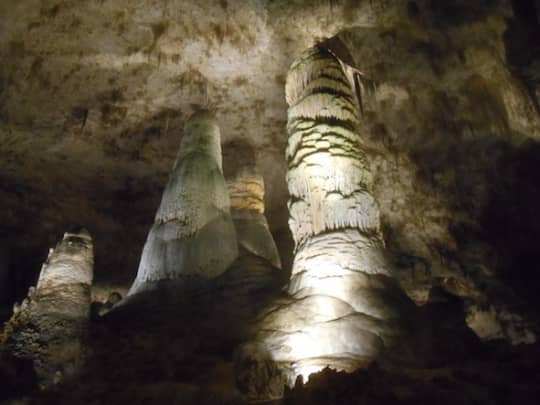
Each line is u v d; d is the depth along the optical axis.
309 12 12.66
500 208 16.34
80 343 7.11
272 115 15.93
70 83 13.92
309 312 7.63
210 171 11.52
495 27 13.02
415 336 7.09
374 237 8.55
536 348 6.59
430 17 12.87
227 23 12.98
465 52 13.60
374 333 7.07
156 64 13.81
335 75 9.61
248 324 8.13
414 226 16.78
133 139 15.91
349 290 7.77
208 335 8.31
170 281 10.12
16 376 6.41
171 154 16.55
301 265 8.52
